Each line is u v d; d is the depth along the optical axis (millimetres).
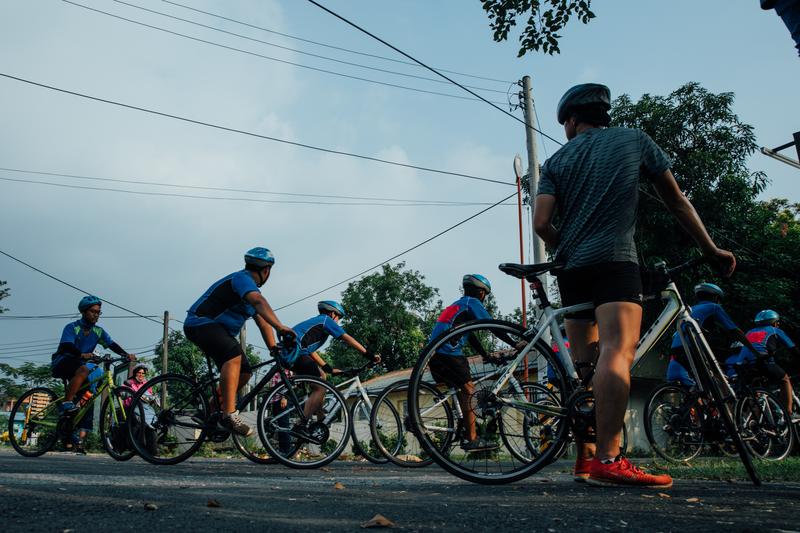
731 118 16344
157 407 5070
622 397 2559
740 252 15453
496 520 1694
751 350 6004
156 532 1458
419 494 2379
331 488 2684
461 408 3330
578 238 2748
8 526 1497
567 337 3000
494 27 8891
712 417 5355
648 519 1716
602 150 2795
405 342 35750
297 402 5168
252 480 3186
